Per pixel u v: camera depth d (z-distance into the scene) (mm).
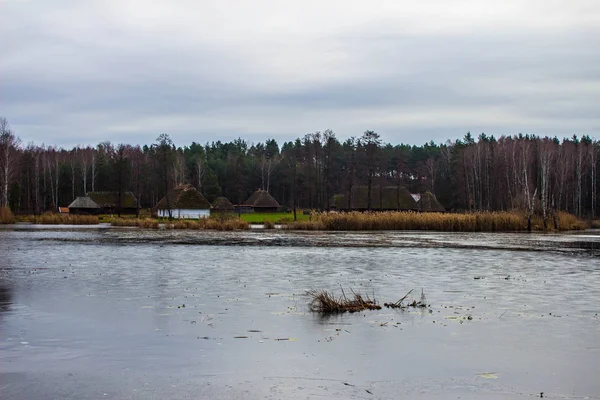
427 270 30266
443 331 16953
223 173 165500
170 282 25766
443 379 12883
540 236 59188
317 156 130750
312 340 15898
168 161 115750
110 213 124250
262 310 19719
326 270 30031
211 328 17156
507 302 21484
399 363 13961
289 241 49938
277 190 162000
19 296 22156
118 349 14969
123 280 26297
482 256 37500
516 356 14609
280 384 12477
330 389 12203
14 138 121625
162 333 16547
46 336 16203
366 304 20359
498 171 118750
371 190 120062
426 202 119812
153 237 55000
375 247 44031
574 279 27328
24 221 91938
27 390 12070
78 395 11805
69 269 30078
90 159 149375
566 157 117812
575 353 14922
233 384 12461
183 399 11609
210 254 38062
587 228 80000
